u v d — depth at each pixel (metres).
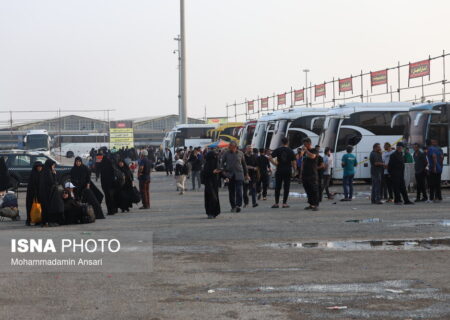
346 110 35.31
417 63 36.91
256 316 7.31
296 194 28.86
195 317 7.32
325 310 7.54
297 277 9.50
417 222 16.36
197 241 13.51
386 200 23.41
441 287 8.73
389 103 35.62
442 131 29.88
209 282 9.26
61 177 33.22
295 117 38.84
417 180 23.23
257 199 25.92
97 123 122.06
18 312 7.63
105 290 8.82
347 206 21.73
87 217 17.61
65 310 7.70
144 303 8.02
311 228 15.41
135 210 22.16
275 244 12.86
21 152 35.91
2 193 22.30
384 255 11.33
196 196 29.36
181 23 62.34
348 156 23.92
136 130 120.31
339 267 10.24
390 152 22.70
